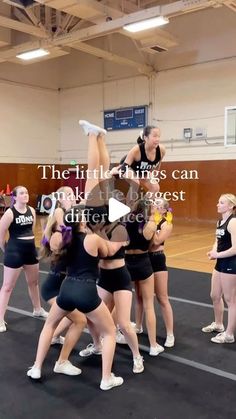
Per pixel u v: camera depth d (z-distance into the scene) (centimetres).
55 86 1658
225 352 383
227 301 401
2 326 443
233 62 1242
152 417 281
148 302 376
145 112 1441
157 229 379
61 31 1133
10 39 1261
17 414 284
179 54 1347
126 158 393
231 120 1233
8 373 345
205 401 301
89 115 1591
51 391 315
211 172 1324
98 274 322
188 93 1343
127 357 375
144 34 1141
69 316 343
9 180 1527
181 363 361
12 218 436
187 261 771
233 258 389
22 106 1555
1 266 754
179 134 1375
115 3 1158
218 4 871
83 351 379
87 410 289
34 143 1600
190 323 457
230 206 393
